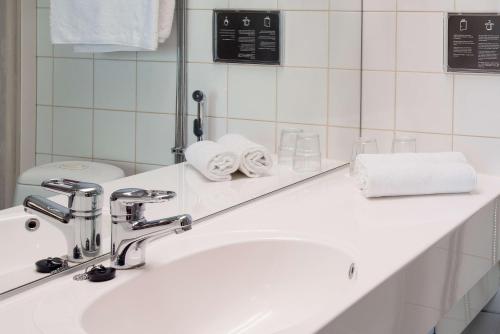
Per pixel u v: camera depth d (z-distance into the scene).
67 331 1.02
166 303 1.31
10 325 1.04
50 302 1.13
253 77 1.86
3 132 1.22
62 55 1.32
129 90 1.48
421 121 2.21
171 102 1.60
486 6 2.07
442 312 1.58
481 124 2.13
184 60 1.64
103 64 1.42
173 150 1.61
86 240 1.29
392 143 2.24
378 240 1.48
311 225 1.59
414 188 1.85
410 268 1.37
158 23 1.55
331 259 1.45
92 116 1.40
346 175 2.14
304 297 1.44
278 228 1.56
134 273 1.26
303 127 2.06
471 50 2.10
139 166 1.52
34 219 1.24
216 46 1.73
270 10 1.89
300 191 1.94
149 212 1.52
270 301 1.44
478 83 2.11
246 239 1.47
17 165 1.24
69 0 1.33
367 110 2.29
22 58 1.24
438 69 2.16
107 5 1.41
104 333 1.16
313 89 2.09
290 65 1.99
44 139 1.30
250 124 1.86
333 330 1.09
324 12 2.09
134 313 1.24
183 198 1.61
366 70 2.28
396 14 2.20
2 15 1.20
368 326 1.22
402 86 2.23
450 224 1.60
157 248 1.40
